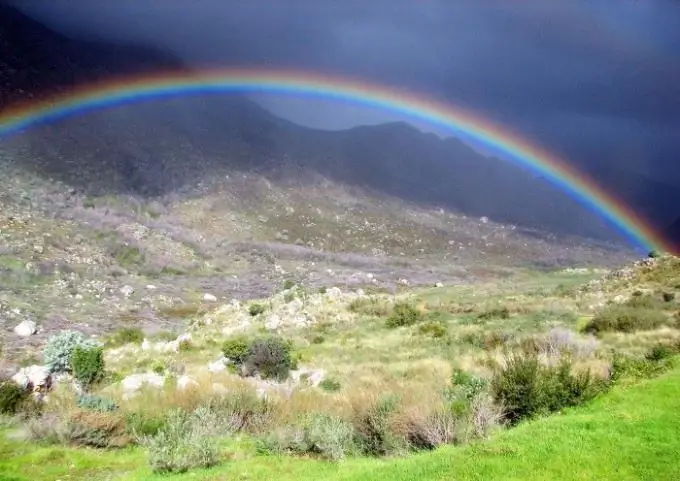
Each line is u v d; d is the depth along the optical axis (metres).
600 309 42.22
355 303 57.19
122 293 68.25
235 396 16.84
